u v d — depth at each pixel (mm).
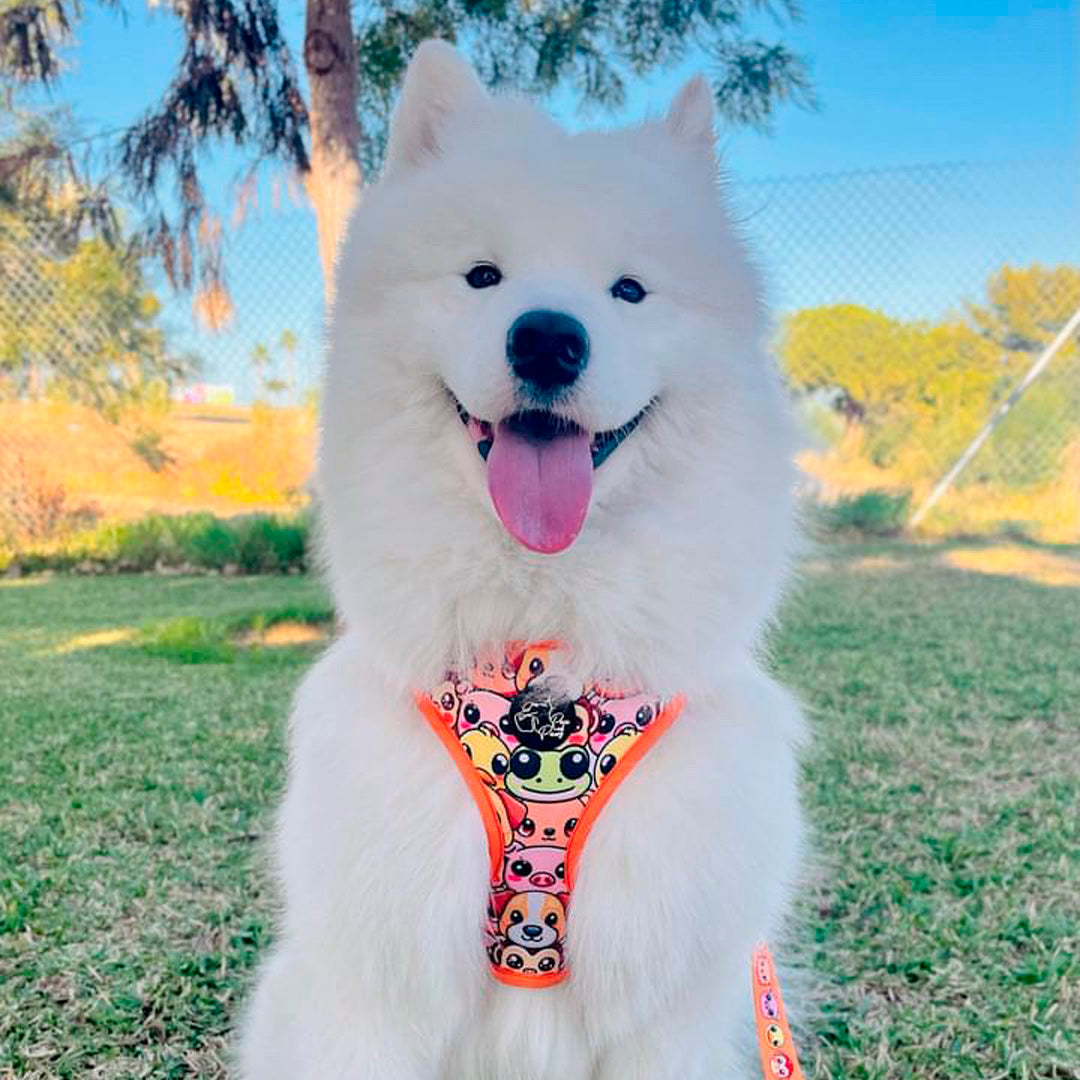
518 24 2350
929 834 1172
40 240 3059
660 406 610
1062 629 2164
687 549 600
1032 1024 818
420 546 593
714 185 719
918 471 3066
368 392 608
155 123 2371
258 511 3221
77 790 1327
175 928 975
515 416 585
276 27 2301
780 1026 689
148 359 3172
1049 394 2988
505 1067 638
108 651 2098
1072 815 1222
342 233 692
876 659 1943
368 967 587
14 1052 795
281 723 1607
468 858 587
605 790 586
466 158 646
